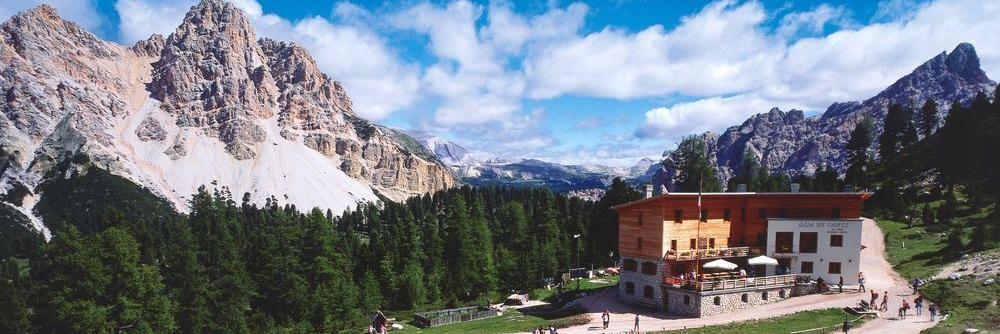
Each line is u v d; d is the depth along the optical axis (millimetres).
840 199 74500
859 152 166625
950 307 57438
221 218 187000
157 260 141625
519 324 68250
